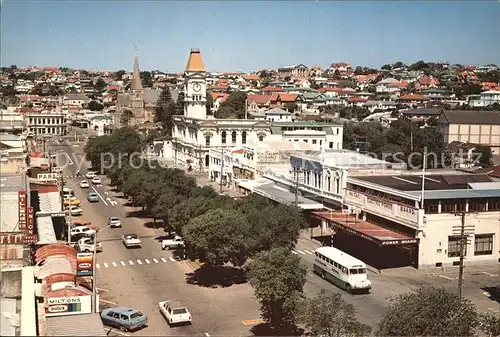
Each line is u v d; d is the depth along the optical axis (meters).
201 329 50.97
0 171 72.94
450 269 72.62
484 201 75.50
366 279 62.16
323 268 67.62
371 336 46.94
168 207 87.19
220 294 61.56
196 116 186.25
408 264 74.69
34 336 32.16
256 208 74.88
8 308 39.12
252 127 171.12
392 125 187.25
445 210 74.06
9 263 49.00
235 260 65.75
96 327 36.22
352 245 84.81
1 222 52.59
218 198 81.06
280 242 67.06
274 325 51.41
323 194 95.06
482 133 172.62
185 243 73.50
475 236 74.44
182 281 66.50
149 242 86.00
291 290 50.16
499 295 61.84
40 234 63.88
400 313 40.53
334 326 42.34
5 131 122.56
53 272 45.34
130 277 68.00
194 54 185.75
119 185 132.25
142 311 55.94
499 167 99.00
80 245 77.38
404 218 73.94
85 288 45.78
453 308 40.38
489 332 42.31
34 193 84.62
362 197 83.81
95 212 109.88
